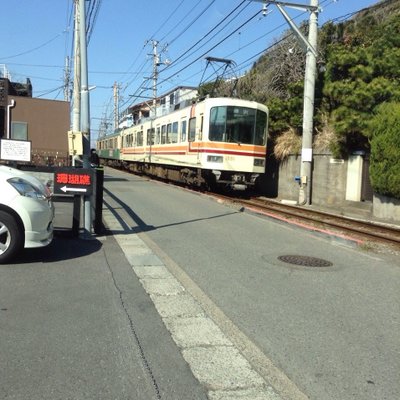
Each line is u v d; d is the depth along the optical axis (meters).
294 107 20.53
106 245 8.57
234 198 18.89
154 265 7.32
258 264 7.69
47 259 7.30
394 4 25.83
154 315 5.13
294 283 6.62
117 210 13.27
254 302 5.71
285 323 5.05
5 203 6.68
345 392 3.62
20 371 3.76
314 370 3.98
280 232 11.07
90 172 8.98
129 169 37.22
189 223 11.66
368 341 4.63
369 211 15.73
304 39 17.55
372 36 21.42
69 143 9.53
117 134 42.47
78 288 5.94
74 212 9.02
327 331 4.86
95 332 4.59
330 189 17.84
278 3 17.11
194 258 7.95
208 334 4.67
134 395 3.48
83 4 9.84
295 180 19.08
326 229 11.91
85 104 9.83
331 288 6.44
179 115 22.75
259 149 19.84
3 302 5.31
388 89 16.00
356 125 15.89
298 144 19.72
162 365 3.97
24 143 10.38
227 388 3.63
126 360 4.03
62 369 3.82
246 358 4.16
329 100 18.72
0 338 4.36
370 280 6.98
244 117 19.53
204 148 19.36
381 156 14.38
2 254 6.77
